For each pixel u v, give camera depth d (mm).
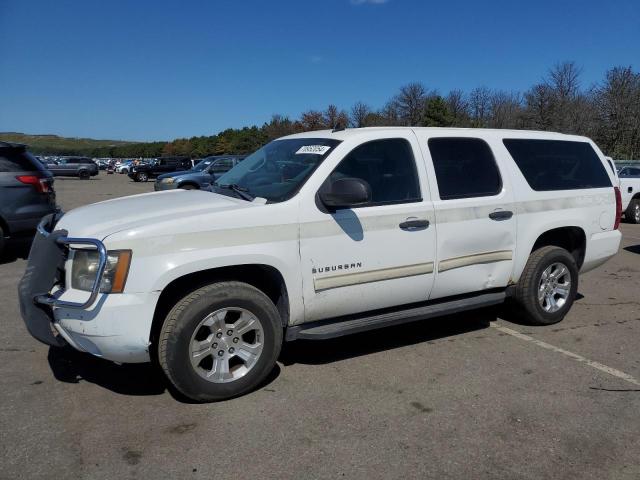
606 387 4043
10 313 5570
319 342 4926
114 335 3338
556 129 43844
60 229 3736
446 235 4531
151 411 3539
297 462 3004
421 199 4441
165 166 40625
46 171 8453
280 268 3791
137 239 3363
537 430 3404
